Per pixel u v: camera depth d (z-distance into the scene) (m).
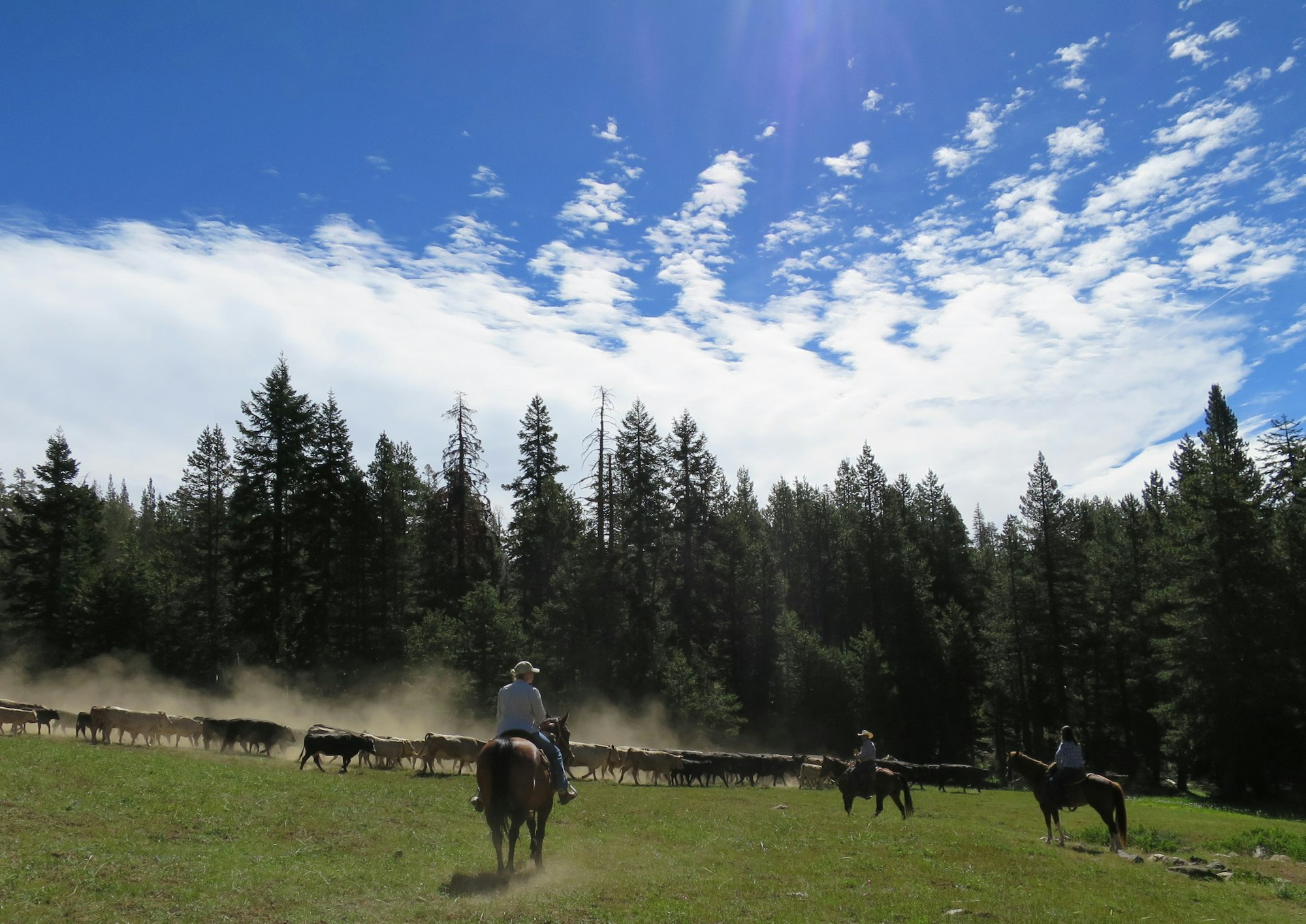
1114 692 65.44
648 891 10.41
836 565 81.31
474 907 9.08
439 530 58.84
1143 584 64.25
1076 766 17.94
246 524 50.34
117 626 55.34
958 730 69.06
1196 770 62.94
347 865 10.76
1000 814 28.44
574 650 53.50
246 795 15.42
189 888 9.17
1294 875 16.62
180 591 61.41
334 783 18.97
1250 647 45.62
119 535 93.25
